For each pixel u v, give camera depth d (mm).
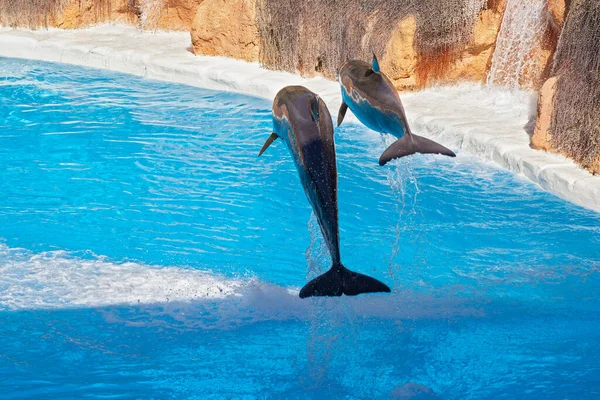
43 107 14680
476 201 10031
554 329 7039
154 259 8617
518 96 12883
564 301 7574
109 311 7387
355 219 9688
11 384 6188
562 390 6129
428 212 9797
